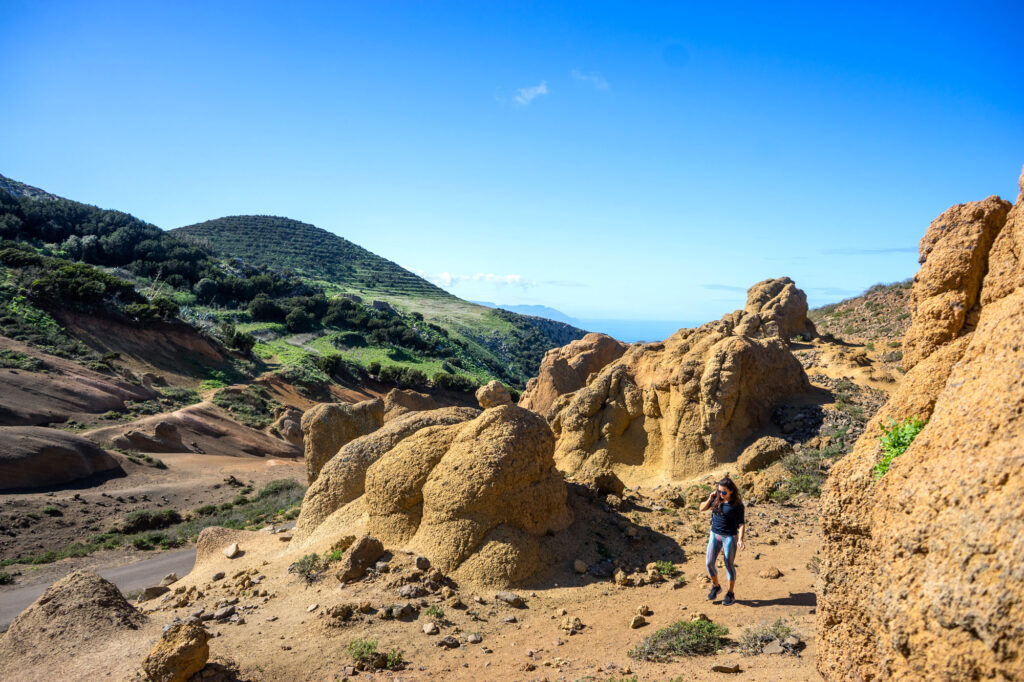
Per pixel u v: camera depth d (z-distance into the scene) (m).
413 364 131.12
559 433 27.19
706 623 8.38
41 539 33.00
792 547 12.17
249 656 8.64
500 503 11.41
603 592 10.30
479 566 10.74
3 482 39.97
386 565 10.91
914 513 4.59
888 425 6.05
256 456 65.00
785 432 20.86
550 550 11.35
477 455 11.67
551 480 12.13
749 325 36.44
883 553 4.80
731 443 20.88
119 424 60.00
